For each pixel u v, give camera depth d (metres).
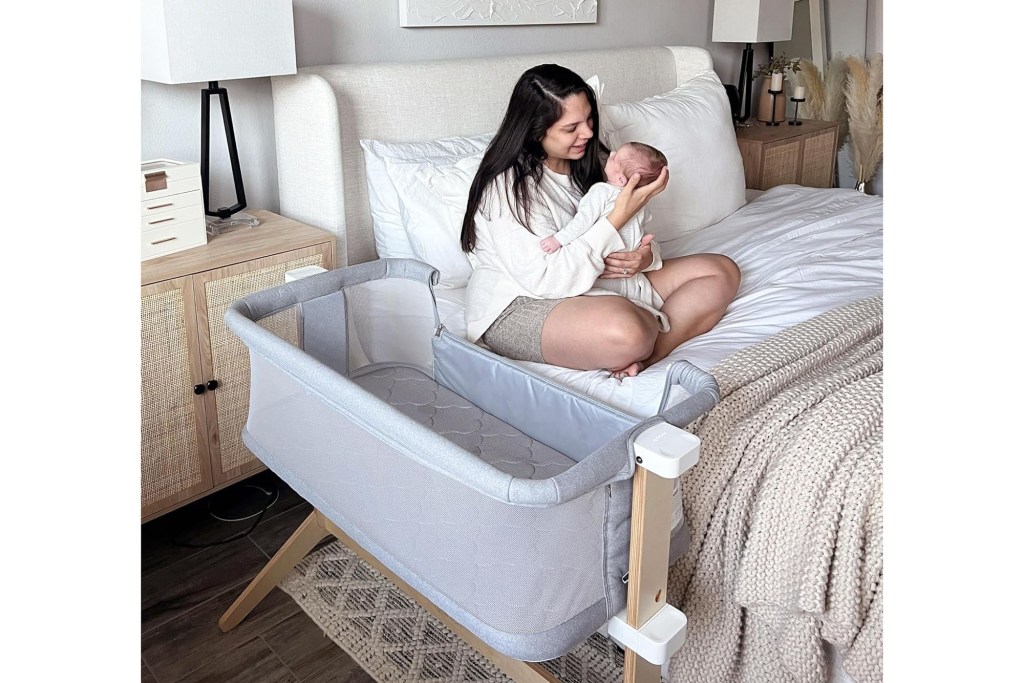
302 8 2.10
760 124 3.46
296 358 1.15
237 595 1.73
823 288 1.90
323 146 2.01
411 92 2.20
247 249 1.82
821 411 1.30
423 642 1.62
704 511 1.30
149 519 1.77
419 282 1.52
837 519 1.17
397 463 1.06
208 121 1.92
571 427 1.33
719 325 1.76
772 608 1.23
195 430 1.80
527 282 1.60
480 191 1.66
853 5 3.78
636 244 1.69
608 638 1.62
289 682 1.53
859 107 3.76
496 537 0.96
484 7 2.49
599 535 1.00
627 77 2.85
